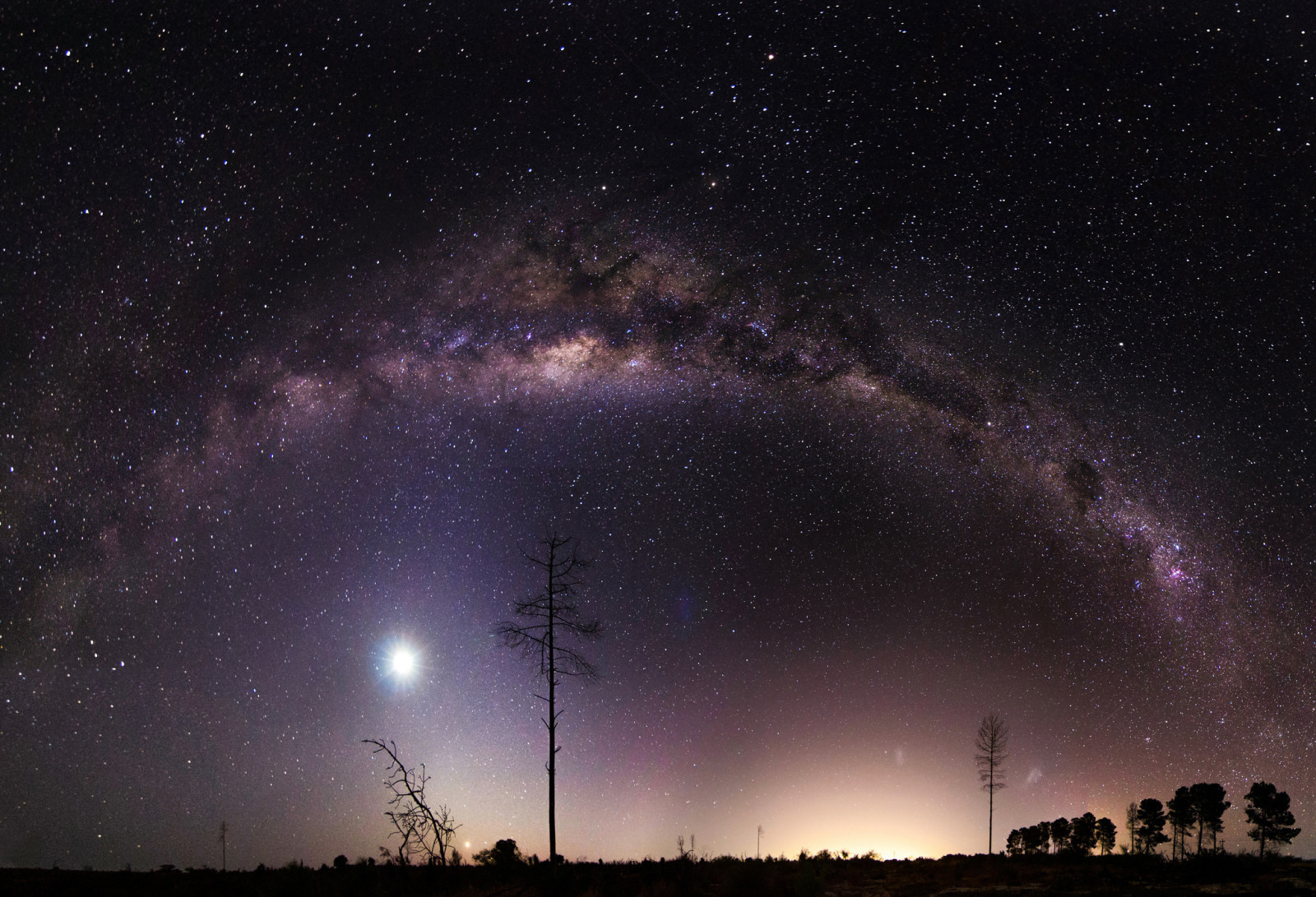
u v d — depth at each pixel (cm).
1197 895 1641
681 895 1900
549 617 2292
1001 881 1981
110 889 2144
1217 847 2169
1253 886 1698
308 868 2319
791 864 2377
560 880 1967
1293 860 1988
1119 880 1873
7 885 2202
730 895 1881
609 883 2059
